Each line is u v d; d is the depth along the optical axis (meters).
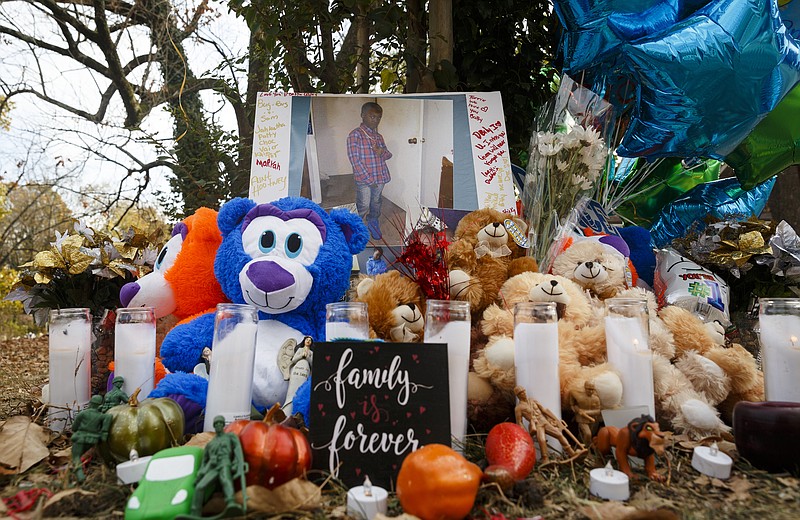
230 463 1.03
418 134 2.50
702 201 2.99
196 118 5.93
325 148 2.48
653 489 1.20
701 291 2.11
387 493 1.15
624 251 2.10
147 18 7.32
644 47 2.16
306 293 1.77
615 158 2.82
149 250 2.27
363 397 1.28
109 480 1.25
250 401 1.48
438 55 2.82
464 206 2.42
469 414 1.58
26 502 1.14
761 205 3.10
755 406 1.32
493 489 1.14
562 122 2.32
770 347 1.56
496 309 1.71
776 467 1.27
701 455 1.29
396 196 2.46
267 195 2.41
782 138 2.59
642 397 1.41
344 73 3.27
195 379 1.58
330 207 2.44
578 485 1.23
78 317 1.74
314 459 1.22
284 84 3.37
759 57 2.15
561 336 1.59
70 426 1.66
